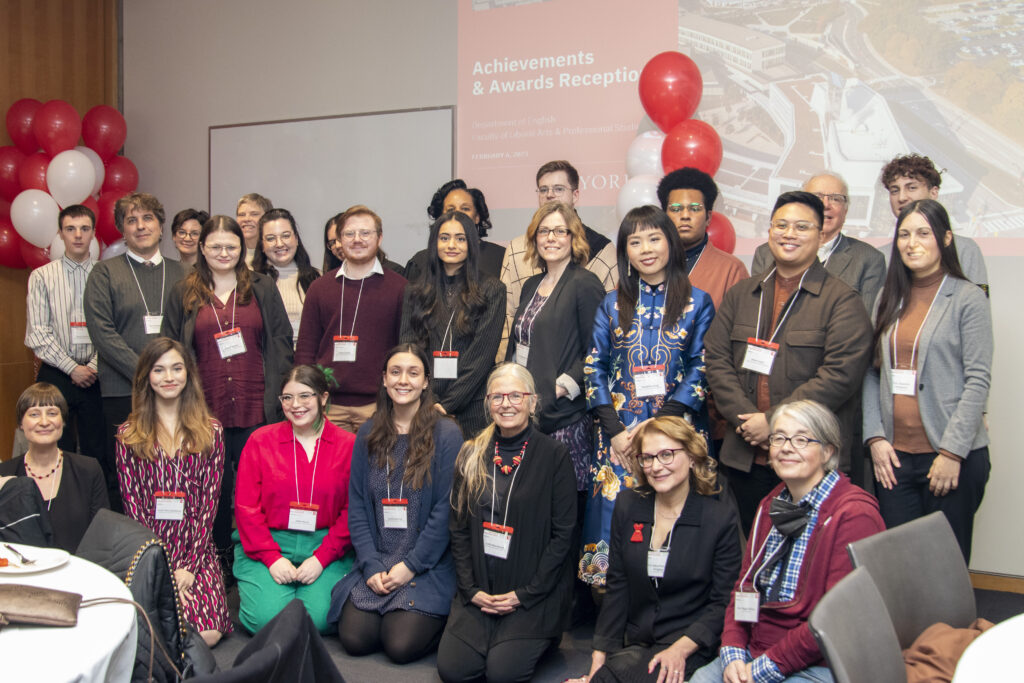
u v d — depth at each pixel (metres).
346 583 3.15
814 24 4.17
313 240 5.42
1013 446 3.88
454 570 3.11
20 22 5.45
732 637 2.30
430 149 5.07
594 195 4.69
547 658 3.05
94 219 4.45
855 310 2.76
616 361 3.12
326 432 3.36
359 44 5.25
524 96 4.83
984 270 3.29
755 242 4.35
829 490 2.21
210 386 3.63
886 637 1.61
